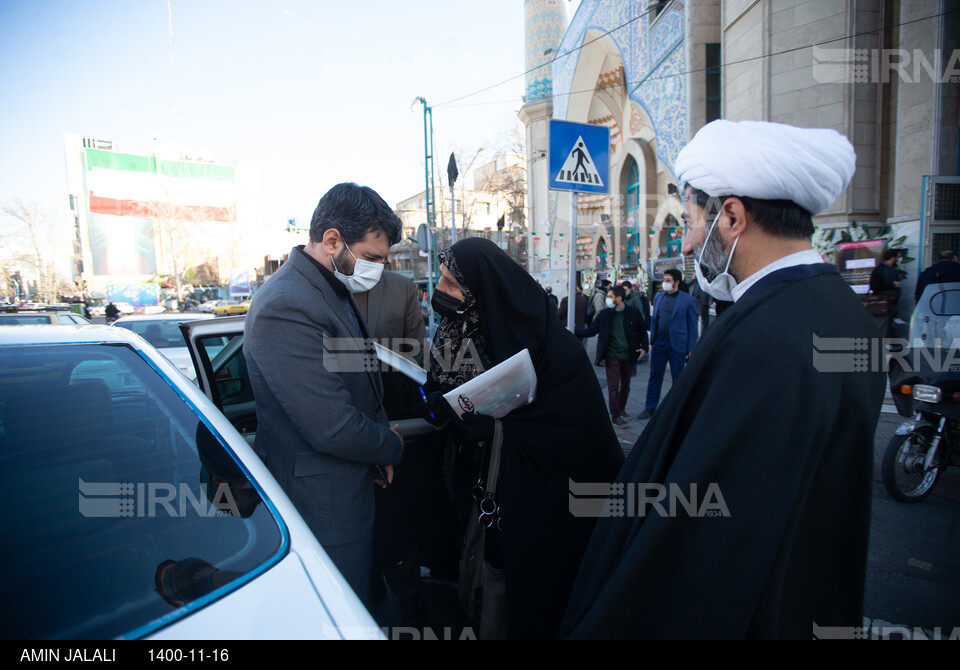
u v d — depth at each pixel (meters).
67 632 0.82
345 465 1.58
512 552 1.58
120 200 47.12
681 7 10.48
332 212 1.64
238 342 2.56
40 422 1.19
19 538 0.95
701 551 0.87
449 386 1.84
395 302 3.24
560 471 1.63
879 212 7.32
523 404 1.63
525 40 23.09
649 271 13.06
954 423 3.38
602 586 1.02
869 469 0.91
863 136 7.18
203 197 49.84
